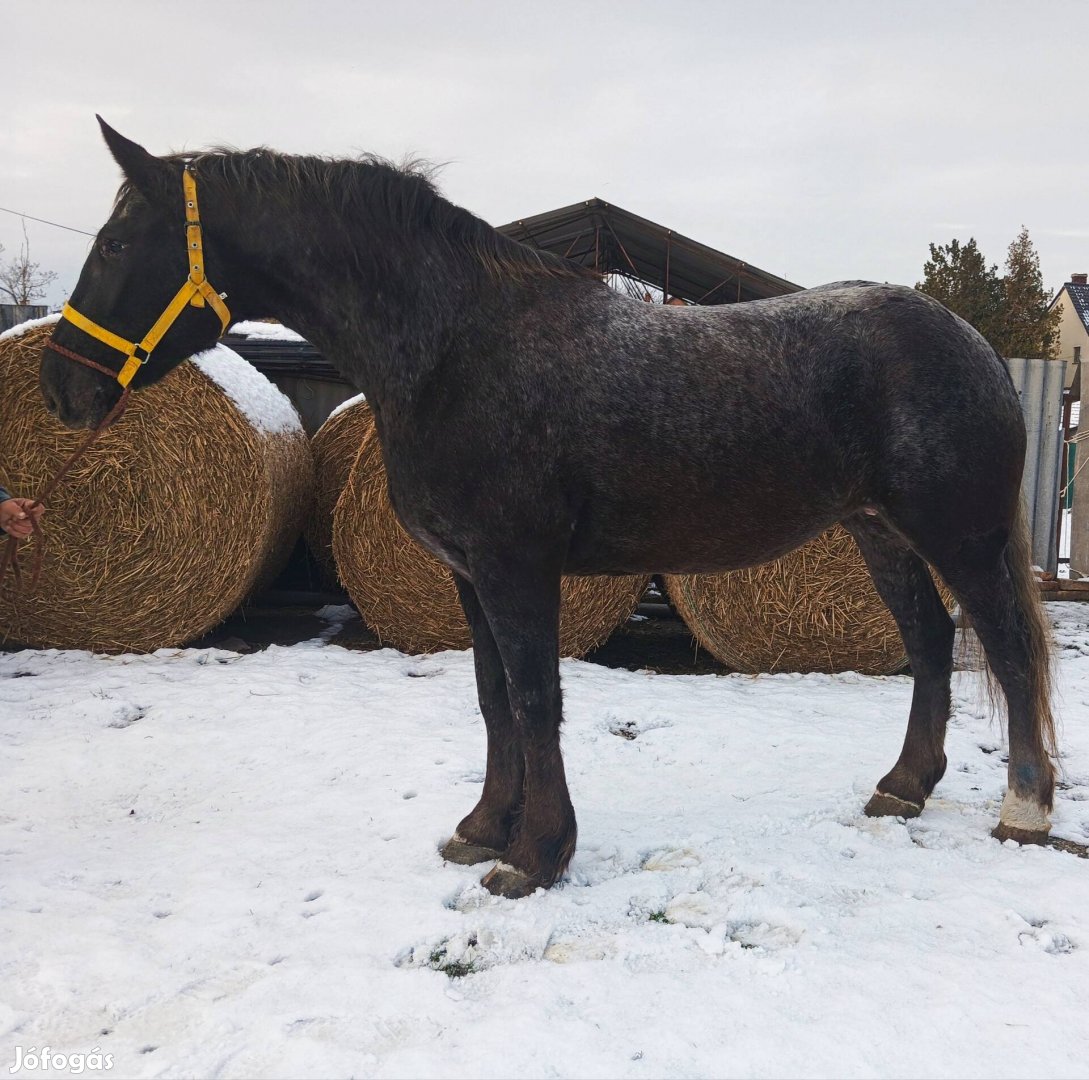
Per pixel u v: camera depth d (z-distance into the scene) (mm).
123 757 3857
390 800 3299
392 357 2510
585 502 2531
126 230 2498
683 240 7555
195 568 5496
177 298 2512
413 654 5754
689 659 5891
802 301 2725
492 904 2545
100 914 2523
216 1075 1850
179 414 5367
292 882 2691
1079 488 7781
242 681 4922
